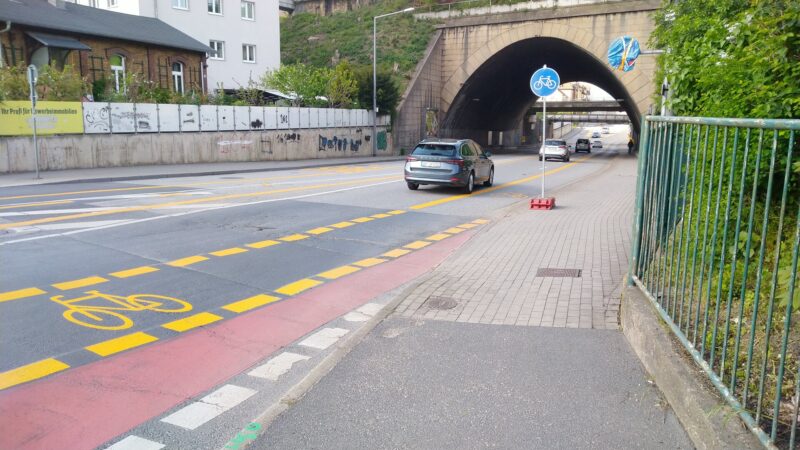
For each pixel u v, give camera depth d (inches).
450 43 1978.3
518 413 151.6
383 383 171.0
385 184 803.4
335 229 452.4
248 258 346.6
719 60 208.4
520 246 379.2
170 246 367.9
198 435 149.0
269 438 141.3
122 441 145.2
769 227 157.5
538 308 242.4
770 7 180.1
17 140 846.5
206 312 248.5
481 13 1911.9
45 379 179.9
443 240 426.6
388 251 384.5
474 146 783.7
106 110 962.7
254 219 479.2
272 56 1803.6
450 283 287.6
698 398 135.1
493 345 200.1
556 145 1721.2
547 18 1797.5
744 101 184.2
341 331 231.9
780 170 149.6
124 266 315.3
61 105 898.1
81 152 932.0
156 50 1347.2
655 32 427.2
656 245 196.5
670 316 177.0
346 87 1603.1
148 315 241.6
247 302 264.8
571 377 172.6
